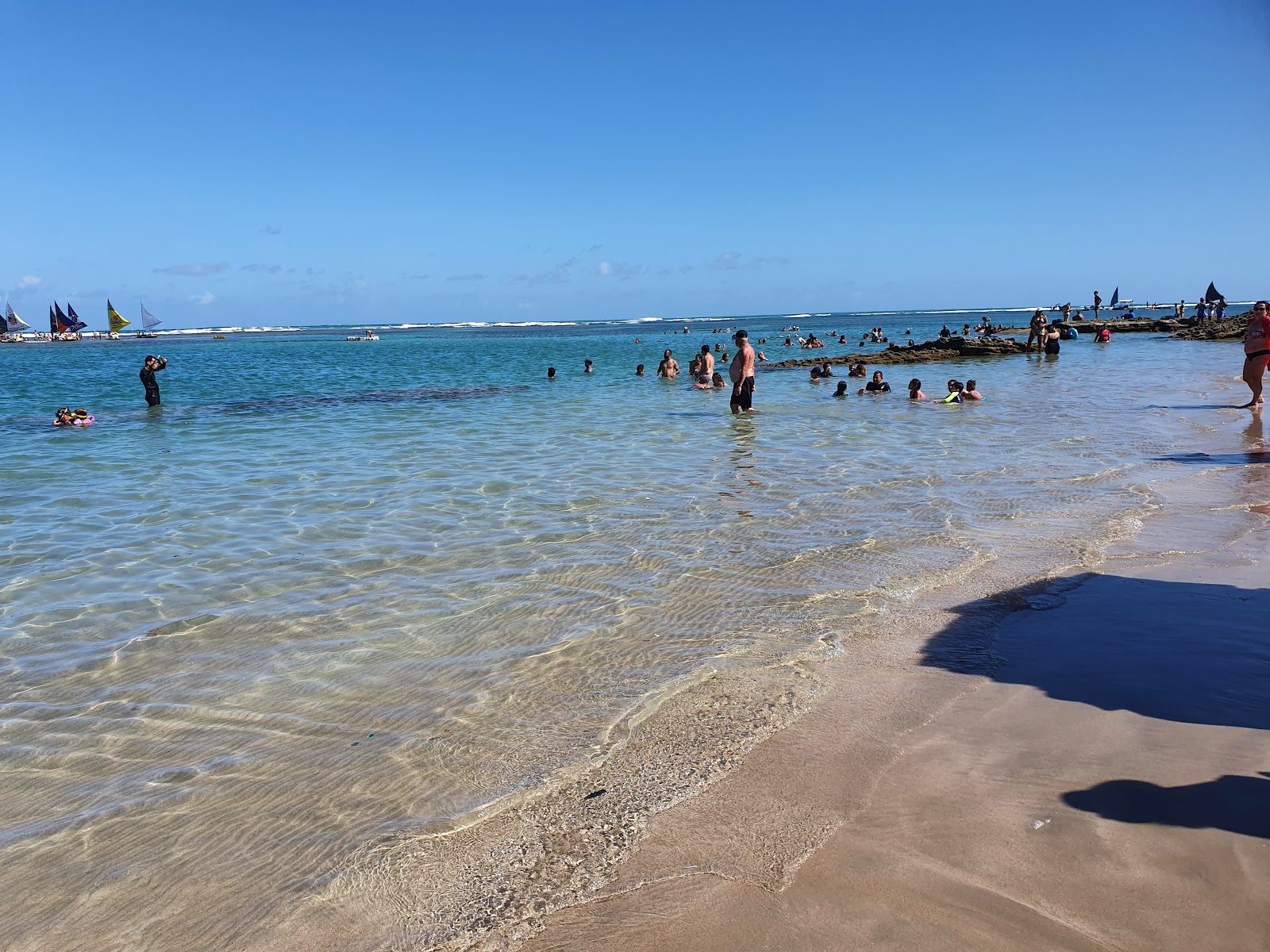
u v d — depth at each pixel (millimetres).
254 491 10453
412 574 6910
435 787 3711
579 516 8852
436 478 11148
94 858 3279
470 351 65875
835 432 15383
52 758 4055
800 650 5086
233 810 3582
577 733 4148
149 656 5285
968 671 4730
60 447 14758
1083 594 5941
